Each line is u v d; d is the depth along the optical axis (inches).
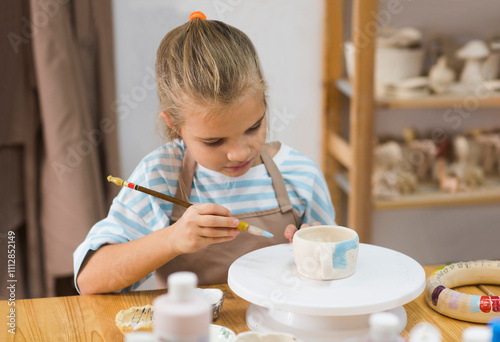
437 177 91.7
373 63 80.1
